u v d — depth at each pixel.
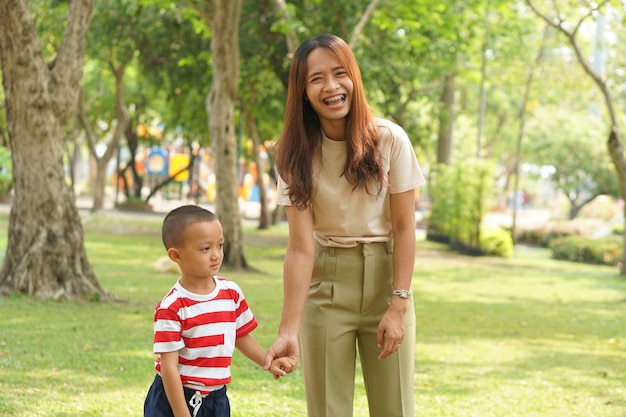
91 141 28.38
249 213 40.69
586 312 12.11
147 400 3.22
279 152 3.54
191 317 3.09
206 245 3.08
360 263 3.58
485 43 22.30
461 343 8.67
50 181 9.48
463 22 18.52
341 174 3.50
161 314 3.07
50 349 6.83
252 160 32.34
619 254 23.23
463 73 24.78
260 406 5.40
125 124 28.03
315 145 3.51
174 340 3.05
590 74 15.36
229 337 3.18
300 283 3.51
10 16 8.88
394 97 20.69
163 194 43.59
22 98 9.20
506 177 50.53
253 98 21.69
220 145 14.70
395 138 3.50
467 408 5.70
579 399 6.09
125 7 18.69
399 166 3.50
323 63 3.39
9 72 9.16
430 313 11.24
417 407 5.70
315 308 3.61
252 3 18.05
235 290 3.27
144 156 42.81
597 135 35.91
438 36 17.92
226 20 13.85
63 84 9.32
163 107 30.39
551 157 36.34
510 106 35.78
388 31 17.27
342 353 3.60
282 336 3.43
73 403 5.15
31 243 9.48
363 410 5.55
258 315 9.73
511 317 11.16
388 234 3.63
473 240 23.81
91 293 9.66
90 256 16.25
